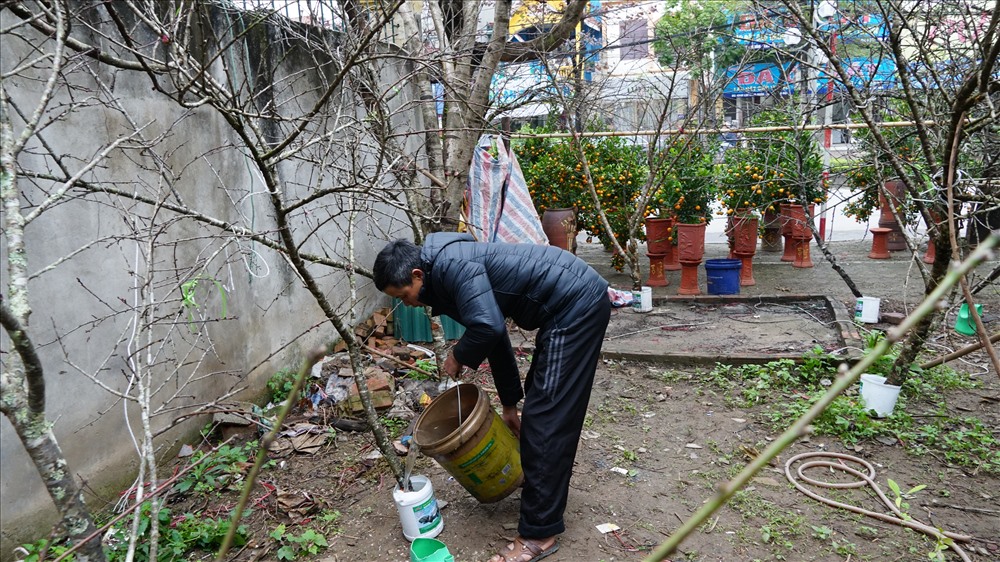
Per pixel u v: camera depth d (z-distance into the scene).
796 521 3.15
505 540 3.14
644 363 5.35
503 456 3.09
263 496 3.63
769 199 7.48
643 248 10.73
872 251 8.80
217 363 4.34
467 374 5.25
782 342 5.54
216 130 4.37
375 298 6.64
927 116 4.75
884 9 4.15
